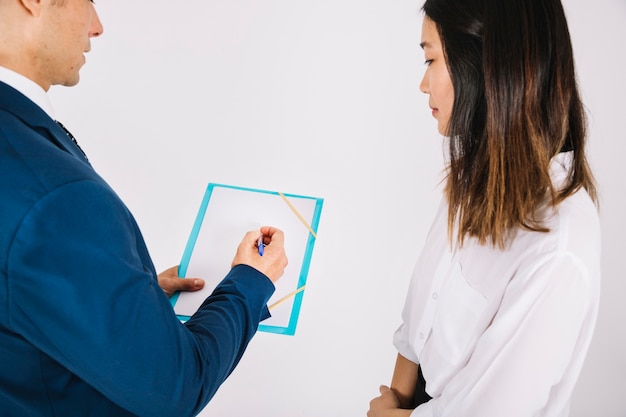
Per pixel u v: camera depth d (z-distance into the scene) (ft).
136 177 6.75
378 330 5.61
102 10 9.00
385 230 6.35
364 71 8.26
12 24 2.16
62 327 1.95
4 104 2.04
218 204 4.19
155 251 5.99
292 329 3.51
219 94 7.86
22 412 2.19
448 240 2.89
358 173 6.92
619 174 6.97
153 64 8.25
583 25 8.70
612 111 7.57
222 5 9.23
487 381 2.45
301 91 7.95
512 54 2.23
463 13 2.32
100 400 2.34
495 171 2.36
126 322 1.99
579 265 2.18
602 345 5.70
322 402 5.19
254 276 2.96
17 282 1.88
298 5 9.28
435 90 2.64
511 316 2.32
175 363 2.15
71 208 1.90
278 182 6.76
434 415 2.75
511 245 2.44
